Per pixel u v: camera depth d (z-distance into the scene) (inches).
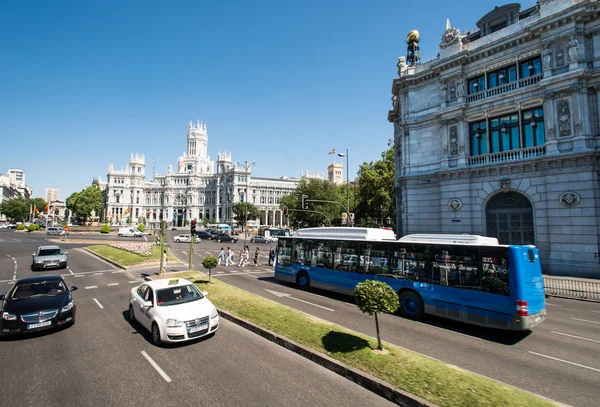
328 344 367.6
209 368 331.3
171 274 856.3
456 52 1104.8
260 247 2053.4
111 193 5541.3
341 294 719.7
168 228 4820.4
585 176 818.8
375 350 345.7
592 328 491.2
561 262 844.0
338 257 690.2
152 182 5959.6
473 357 374.9
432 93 1176.8
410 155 1210.0
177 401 269.0
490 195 992.2
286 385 297.3
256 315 485.4
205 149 6486.2
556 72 884.0
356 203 2378.2
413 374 294.7
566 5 873.5
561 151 859.4
